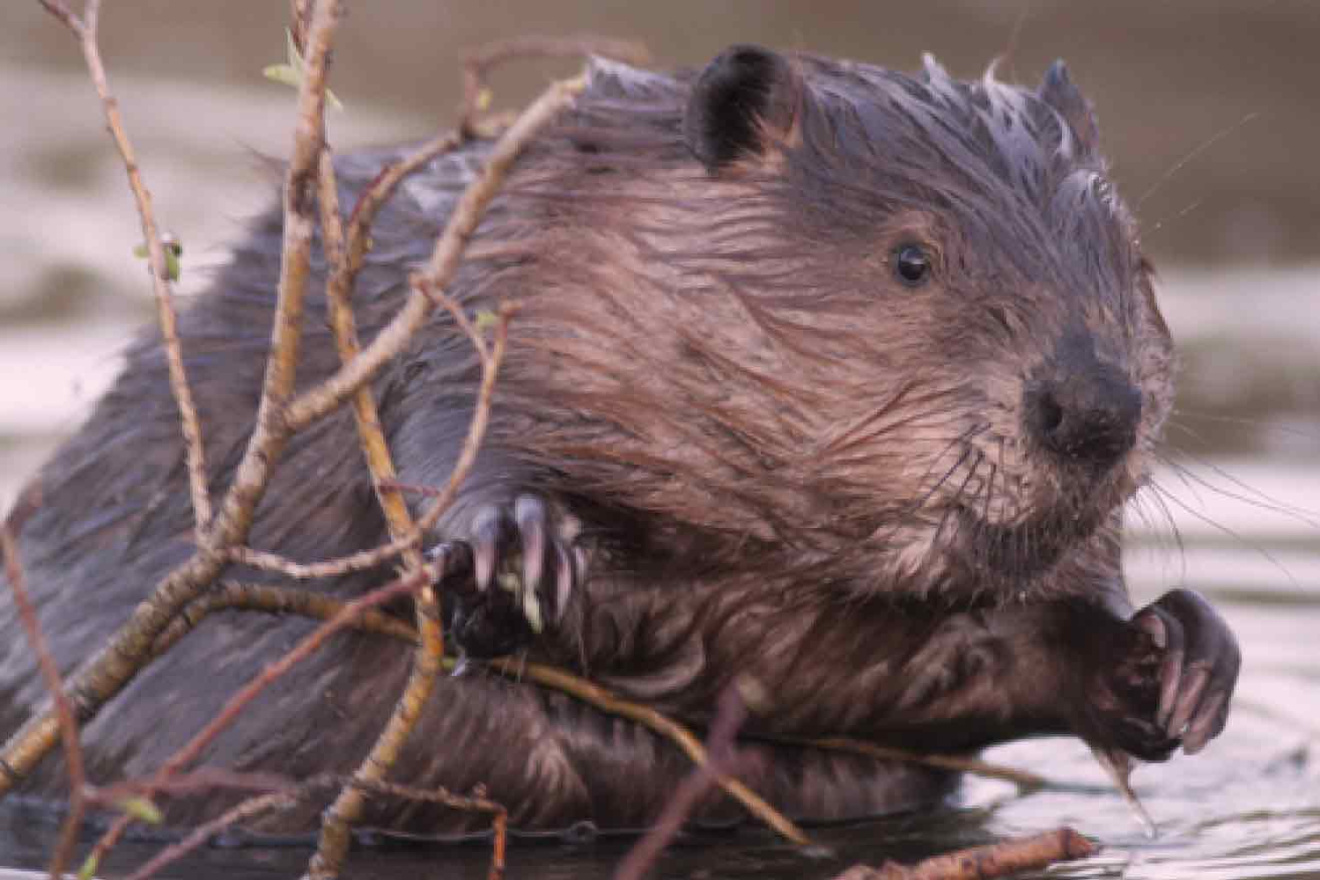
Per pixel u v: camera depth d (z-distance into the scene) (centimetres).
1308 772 964
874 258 764
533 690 837
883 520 772
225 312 926
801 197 776
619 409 782
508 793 842
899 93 809
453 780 840
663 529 795
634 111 815
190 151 2377
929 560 777
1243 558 1322
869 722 861
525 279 800
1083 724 861
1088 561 855
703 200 784
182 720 870
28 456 1514
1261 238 2488
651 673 832
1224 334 2045
